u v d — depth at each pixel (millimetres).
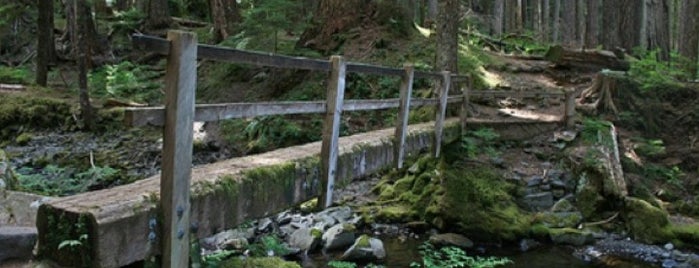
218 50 2857
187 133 2688
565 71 13562
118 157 10289
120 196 2678
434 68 10742
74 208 2422
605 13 16625
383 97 11391
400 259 6688
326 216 7883
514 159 9188
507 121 9688
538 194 8336
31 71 17344
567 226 7766
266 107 3445
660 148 9695
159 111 2588
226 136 11602
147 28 20109
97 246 2348
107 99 13117
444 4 10359
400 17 13883
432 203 7984
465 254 6676
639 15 16547
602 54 13383
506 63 13766
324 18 14289
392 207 8367
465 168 8602
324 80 12266
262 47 13375
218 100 13312
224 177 3277
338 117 4355
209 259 3727
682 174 9352
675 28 25969
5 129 12039
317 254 6723
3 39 19781
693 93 11047
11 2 17188
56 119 12336
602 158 8742
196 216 2979
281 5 12664
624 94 10930
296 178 3965
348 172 4867
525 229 7539
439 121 7613
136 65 16094
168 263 2674
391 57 12594
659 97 11070
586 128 9672
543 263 6754
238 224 3348
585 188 8273
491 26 26328
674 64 13055
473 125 9422
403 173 9141
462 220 7586
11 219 4039
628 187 8656
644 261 6812
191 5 23953
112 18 21578
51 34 17016
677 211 8398
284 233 7273
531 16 31812
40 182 7891
